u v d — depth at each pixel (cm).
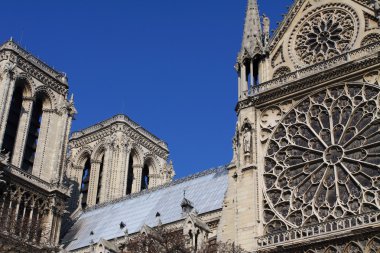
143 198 9250
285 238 4866
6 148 8606
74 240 9038
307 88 5575
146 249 5538
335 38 5828
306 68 5706
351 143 5081
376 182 4738
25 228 6425
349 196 4812
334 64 5512
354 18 5750
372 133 4981
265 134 5694
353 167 4944
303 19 6159
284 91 5703
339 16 5897
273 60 6178
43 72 9425
